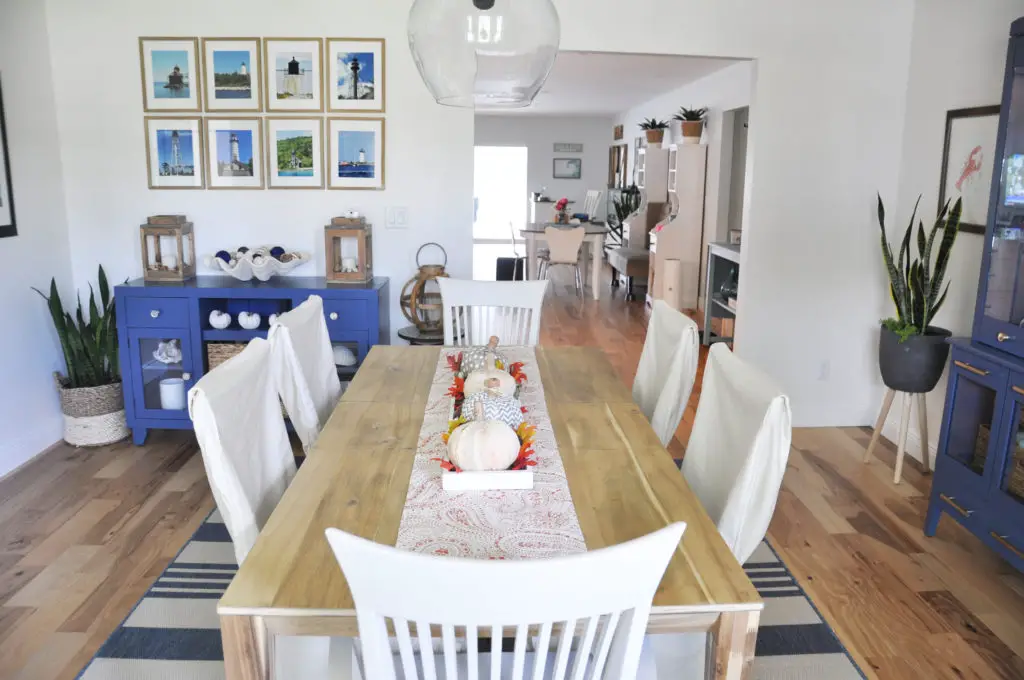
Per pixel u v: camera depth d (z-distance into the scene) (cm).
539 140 1459
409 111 392
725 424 188
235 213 400
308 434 231
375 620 110
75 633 237
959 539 307
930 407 384
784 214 412
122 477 349
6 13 348
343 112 391
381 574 105
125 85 386
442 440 186
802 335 426
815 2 393
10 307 353
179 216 384
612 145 1406
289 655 151
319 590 128
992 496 273
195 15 380
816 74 399
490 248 1334
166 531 300
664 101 966
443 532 149
